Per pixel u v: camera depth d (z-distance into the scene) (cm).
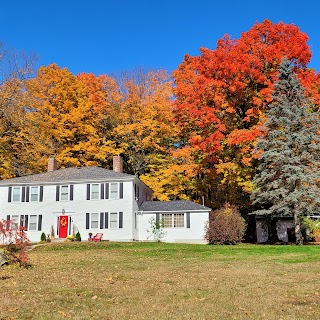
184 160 4600
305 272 1566
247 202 4088
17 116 3878
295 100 3359
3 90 3712
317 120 3288
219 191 4284
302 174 3145
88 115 4541
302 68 3775
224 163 3647
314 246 2856
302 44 3688
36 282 1369
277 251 2547
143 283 1330
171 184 4525
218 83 3600
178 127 4503
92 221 3909
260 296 1088
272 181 3322
